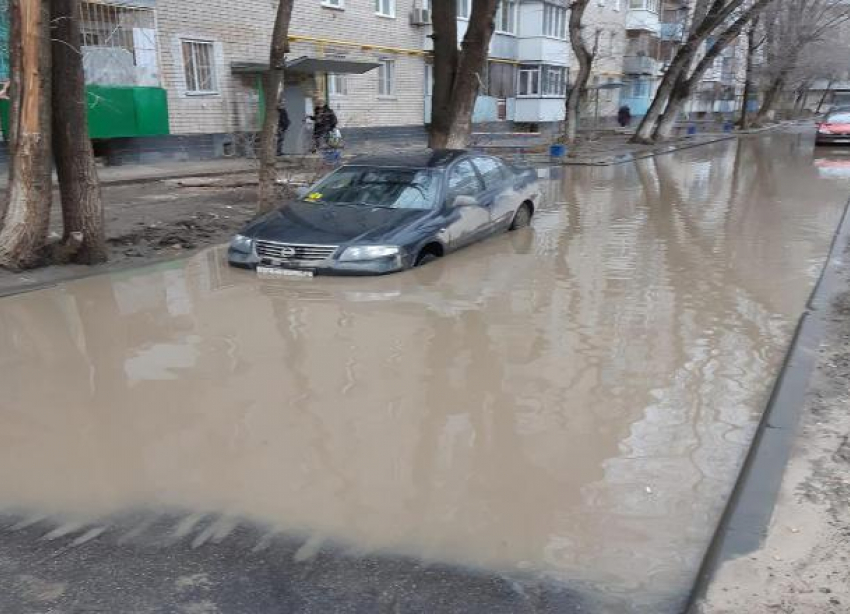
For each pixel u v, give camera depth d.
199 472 3.65
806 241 9.47
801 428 3.82
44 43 7.13
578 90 24.70
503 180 9.87
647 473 3.62
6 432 4.12
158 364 5.13
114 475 3.63
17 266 7.47
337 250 7.31
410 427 4.14
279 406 4.43
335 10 23.48
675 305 6.57
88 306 6.53
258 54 21.20
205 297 6.78
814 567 2.67
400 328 5.88
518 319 6.13
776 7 38.09
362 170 8.72
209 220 10.81
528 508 3.32
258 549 3.01
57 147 7.66
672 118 29.52
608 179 17.27
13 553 2.98
